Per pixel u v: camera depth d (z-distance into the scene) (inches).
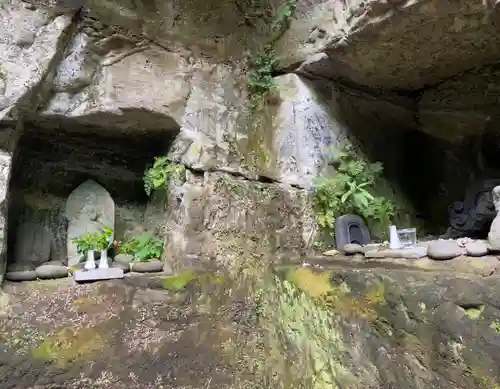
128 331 145.9
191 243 169.6
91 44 163.5
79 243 158.2
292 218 184.5
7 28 146.6
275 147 194.4
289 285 165.0
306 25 184.9
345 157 196.2
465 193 208.8
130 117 175.6
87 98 164.4
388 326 122.0
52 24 153.1
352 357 132.1
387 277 125.5
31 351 130.0
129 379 140.3
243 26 203.2
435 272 120.1
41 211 184.7
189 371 150.5
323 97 200.8
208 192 177.6
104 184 206.8
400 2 139.8
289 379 154.3
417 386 112.1
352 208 192.9
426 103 215.9
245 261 174.9
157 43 179.8
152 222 199.8
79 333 138.3
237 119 193.6
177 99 180.4
